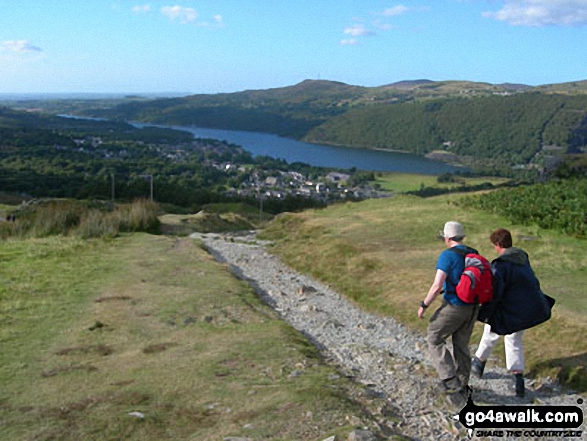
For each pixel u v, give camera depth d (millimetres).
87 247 17453
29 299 11016
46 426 5738
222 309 10758
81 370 7402
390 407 6234
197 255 16734
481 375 7297
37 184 97062
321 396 6184
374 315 11586
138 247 17906
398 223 19391
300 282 14688
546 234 16359
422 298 11617
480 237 16188
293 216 23531
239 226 29547
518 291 6469
